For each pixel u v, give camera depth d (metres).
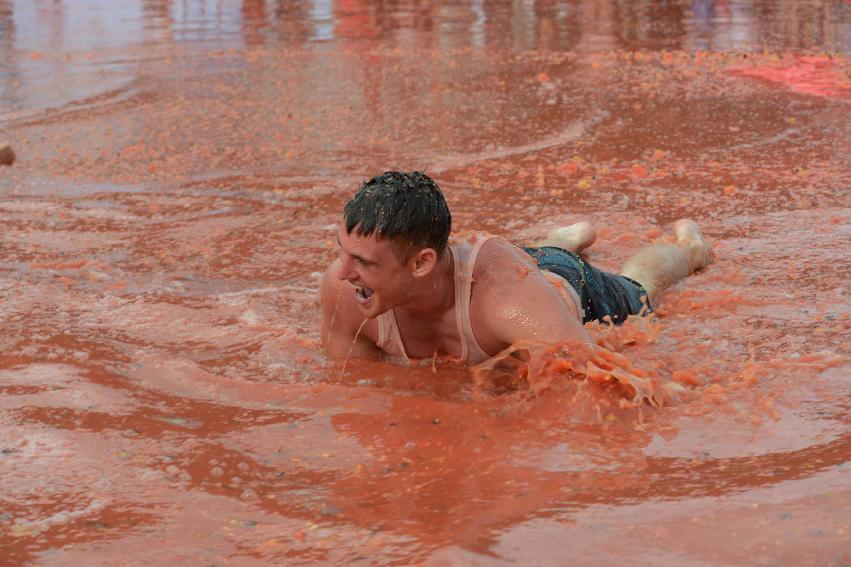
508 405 6.30
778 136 14.81
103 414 6.43
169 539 4.84
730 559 4.37
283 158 14.38
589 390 6.21
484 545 4.55
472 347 6.78
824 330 7.58
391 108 17.53
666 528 4.64
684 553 4.42
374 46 23.97
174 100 18.56
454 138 15.35
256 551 4.69
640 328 7.59
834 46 22.55
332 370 7.13
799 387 6.42
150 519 5.06
